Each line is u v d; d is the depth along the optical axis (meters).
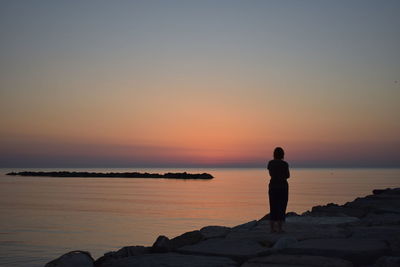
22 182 183.38
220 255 7.64
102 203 77.25
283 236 9.33
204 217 53.69
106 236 36.78
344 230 9.87
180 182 192.12
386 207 15.01
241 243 8.66
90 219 52.19
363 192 98.56
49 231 40.31
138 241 33.81
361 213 13.96
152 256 7.73
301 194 91.12
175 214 57.78
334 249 7.49
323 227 10.59
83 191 118.19
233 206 70.38
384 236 9.27
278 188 9.89
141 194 104.38
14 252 27.62
